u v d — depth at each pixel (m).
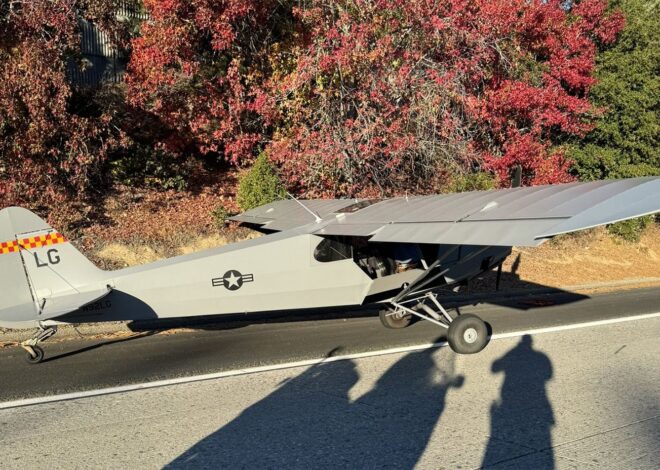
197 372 6.80
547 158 15.95
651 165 17.95
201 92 14.08
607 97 17.67
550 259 15.57
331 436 4.97
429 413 5.54
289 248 7.75
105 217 12.49
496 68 14.72
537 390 6.22
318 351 7.77
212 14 12.23
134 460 4.50
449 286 9.31
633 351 7.87
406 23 12.76
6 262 6.89
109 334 8.67
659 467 4.40
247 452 4.65
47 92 11.08
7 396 5.97
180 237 12.27
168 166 15.02
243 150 13.79
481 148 15.77
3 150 11.52
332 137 13.06
